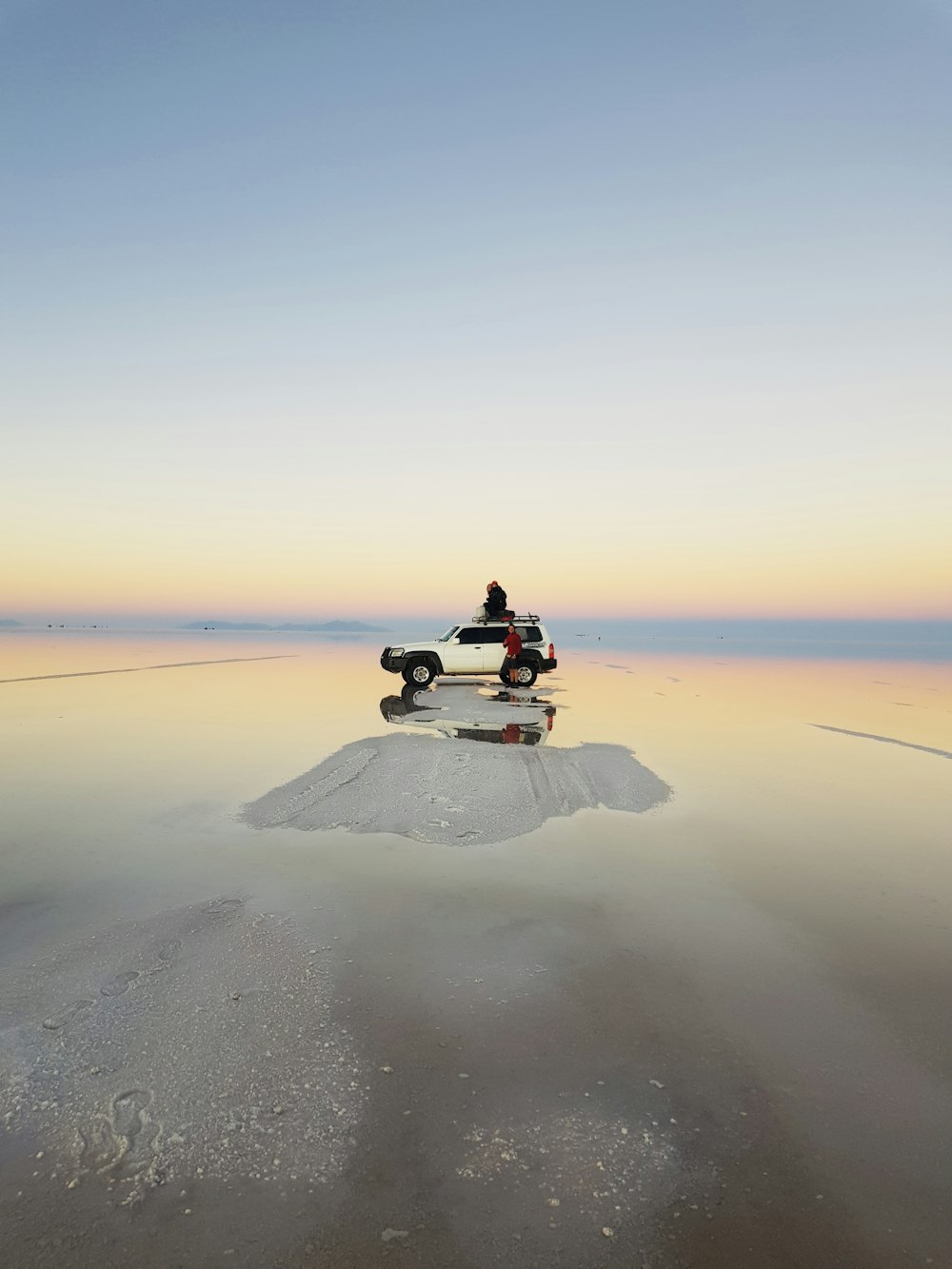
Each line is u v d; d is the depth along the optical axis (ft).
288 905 18.28
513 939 16.55
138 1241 8.33
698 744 41.88
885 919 17.89
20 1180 9.25
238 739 41.98
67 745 40.09
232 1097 10.93
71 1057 11.89
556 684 81.71
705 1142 10.06
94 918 17.43
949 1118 10.66
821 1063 11.95
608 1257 8.20
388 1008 13.52
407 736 41.93
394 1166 9.56
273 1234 8.46
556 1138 10.11
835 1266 8.11
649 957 15.76
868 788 31.65
